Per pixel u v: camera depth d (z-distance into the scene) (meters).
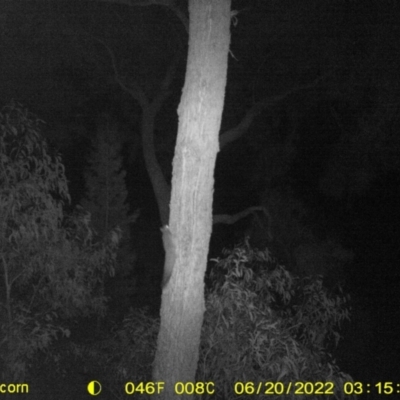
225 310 5.76
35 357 8.12
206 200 4.80
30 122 6.20
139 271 19.92
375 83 11.91
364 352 13.54
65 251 6.16
